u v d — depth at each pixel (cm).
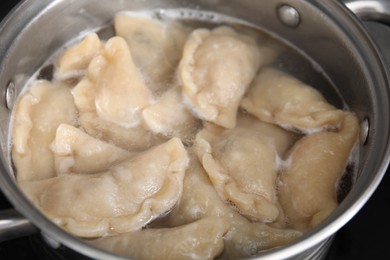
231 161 40
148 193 39
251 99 44
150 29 48
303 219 39
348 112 42
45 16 43
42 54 45
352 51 41
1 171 34
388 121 37
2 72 39
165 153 40
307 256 35
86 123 43
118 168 39
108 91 42
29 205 32
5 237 33
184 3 48
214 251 36
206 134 42
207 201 38
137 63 46
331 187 39
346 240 41
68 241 31
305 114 42
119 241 36
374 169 34
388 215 42
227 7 48
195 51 46
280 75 45
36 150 41
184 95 44
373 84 39
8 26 40
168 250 36
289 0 43
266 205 38
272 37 48
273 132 42
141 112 42
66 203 37
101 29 48
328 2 42
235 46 45
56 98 43
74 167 40
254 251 37
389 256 41
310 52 47
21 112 43
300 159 40
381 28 48
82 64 45
